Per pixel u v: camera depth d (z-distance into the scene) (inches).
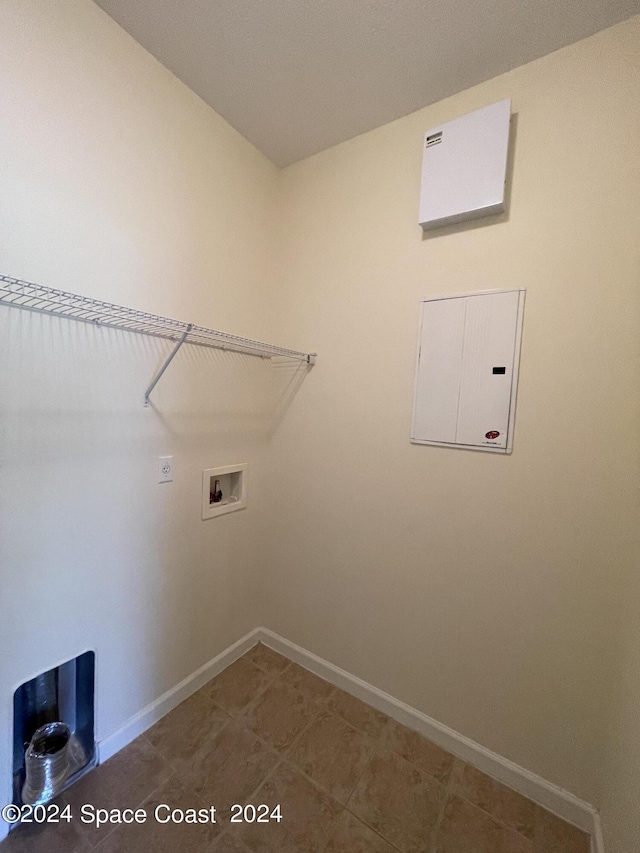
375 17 41.5
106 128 44.3
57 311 41.6
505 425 48.4
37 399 40.7
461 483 52.3
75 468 44.7
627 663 39.5
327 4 40.4
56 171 40.2
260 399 71.9
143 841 41.2
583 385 43.4
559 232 44.3
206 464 62.2
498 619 50.0
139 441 51.6
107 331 46.6
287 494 71.8
